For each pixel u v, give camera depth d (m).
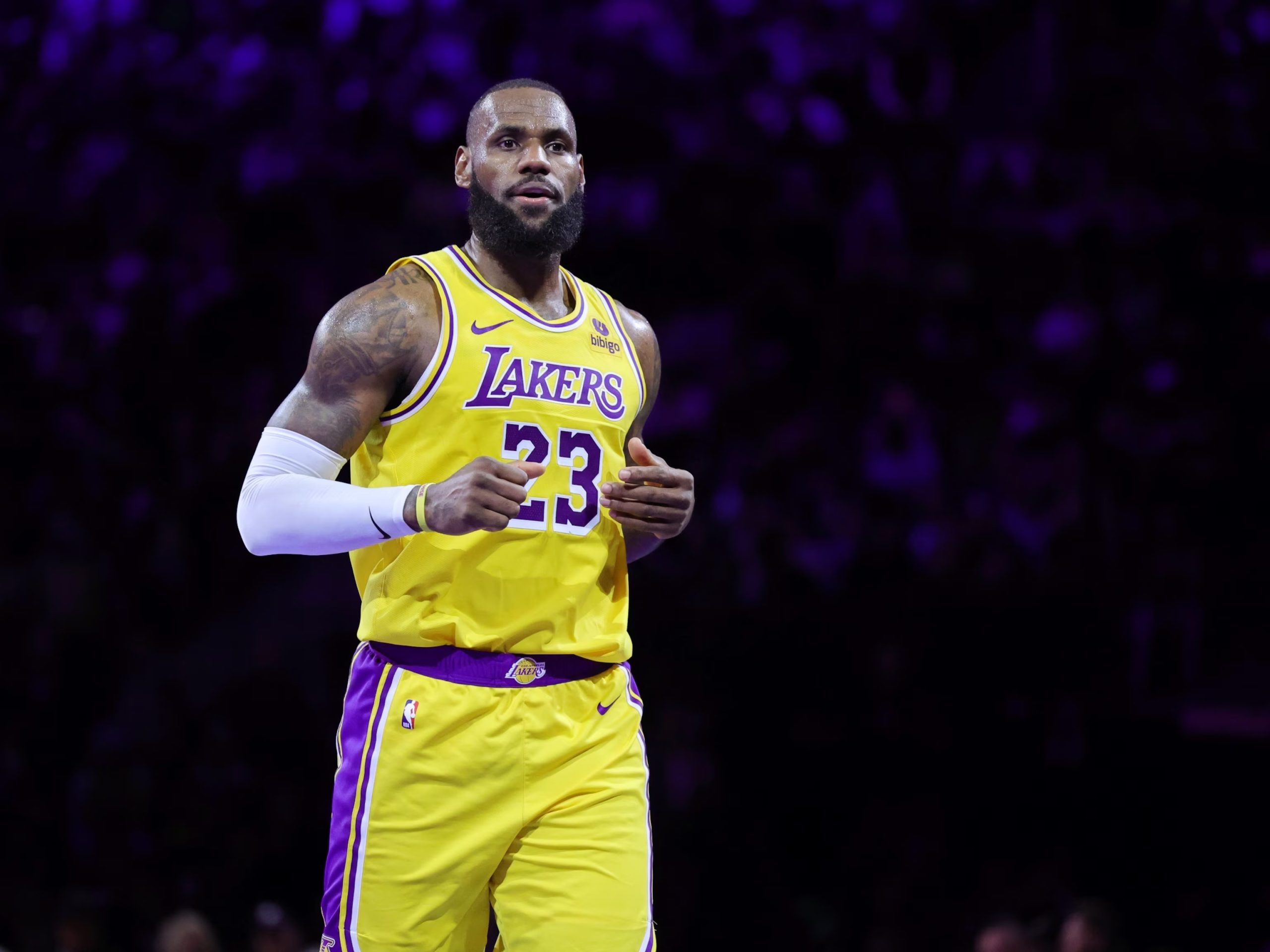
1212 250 12.77
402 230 13.46
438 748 3.93
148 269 13.66
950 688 11.80
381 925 3.95
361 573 4.21
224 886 11.11
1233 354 12.55
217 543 13.20
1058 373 12.57
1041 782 11.55
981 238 13.21
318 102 13.23
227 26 13.56
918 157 13.37
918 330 13.02
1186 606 11.86
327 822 11.87
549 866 3.96
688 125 13.21
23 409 13.61
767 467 12.76
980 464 12.62
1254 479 12.26
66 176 13.93
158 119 13.63
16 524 13.25
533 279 4.23
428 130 12.92
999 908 10.55
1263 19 12.90
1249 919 10.86
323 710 12.31
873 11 13.16
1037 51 13.23
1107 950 7.63
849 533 12.30
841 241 13.16
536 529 3.97
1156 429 12.40
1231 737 11.51
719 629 12.09
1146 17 13.07
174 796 11.48
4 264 14.27
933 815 11.36
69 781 12.21
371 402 3.94
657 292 13.61
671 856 10.91
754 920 10.77
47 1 13.89
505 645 3.97
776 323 13.27
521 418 3.97
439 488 3.67
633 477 3.96
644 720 11.58
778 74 13.08
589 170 13.48
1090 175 13.14
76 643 12.65
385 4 12.85
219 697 12.27
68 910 9.70
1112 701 11.76
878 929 10.62
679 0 13.20
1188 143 13.00
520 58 13.16
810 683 11.96
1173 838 11.33
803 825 11.59
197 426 13.45
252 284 13.62
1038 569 11.96
